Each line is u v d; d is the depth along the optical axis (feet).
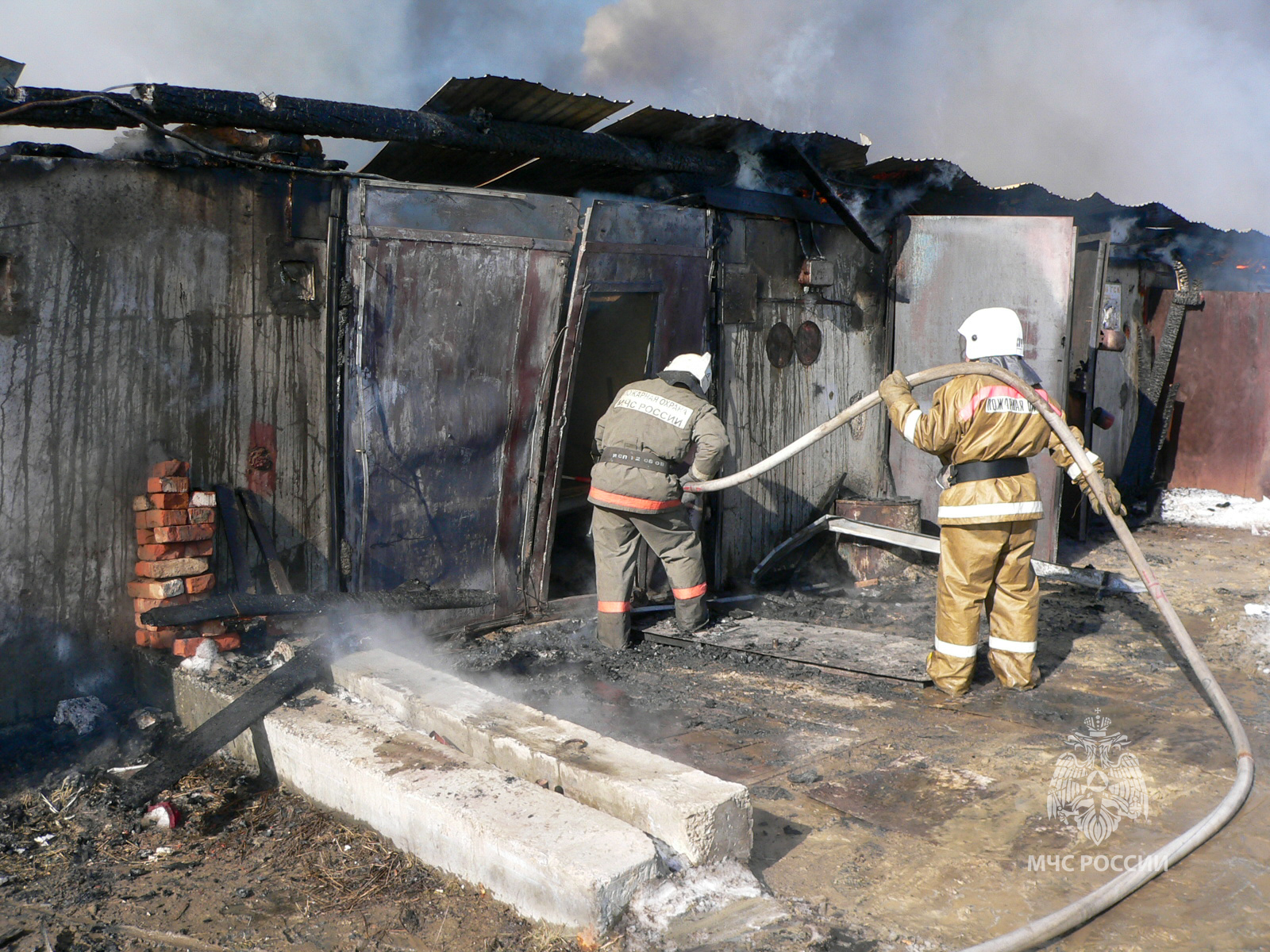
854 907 8.94
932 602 20.76
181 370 14.61
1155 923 8.57
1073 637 17.93
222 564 15.29
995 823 10.55
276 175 15.06
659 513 17.28
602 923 8.20
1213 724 13.37
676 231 19.56
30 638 13.76
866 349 24.59
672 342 19.84
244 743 12.52
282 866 10.04
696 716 14.20
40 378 13.47
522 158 18.90
